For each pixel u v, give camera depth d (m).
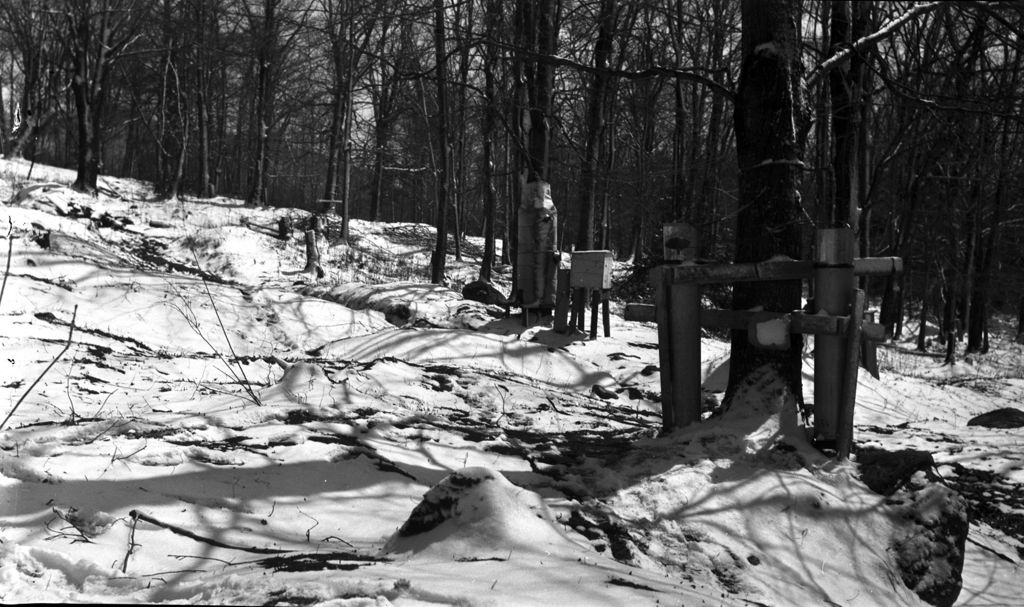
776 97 6.60
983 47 11.65
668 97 24.55
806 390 11.02
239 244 26.81
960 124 11.47
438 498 4.25
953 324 26.58
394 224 39.34
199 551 3.96
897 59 12.26
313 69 37.62
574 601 3.37
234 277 24.19
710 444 5.86
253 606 3.08
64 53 35.91
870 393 13.04
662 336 6.59
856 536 5.26
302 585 3.23
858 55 7.76
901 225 24.75
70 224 22.23
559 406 9.23
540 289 15.58
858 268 6.32
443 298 18.19
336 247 30.38
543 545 4.08
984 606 5.74
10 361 8.45
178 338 13.21
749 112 6.68
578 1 16.55
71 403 6.84
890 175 22.22
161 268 20.94
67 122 43.38
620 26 18.30
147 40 40.88
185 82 40.94
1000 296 39.12
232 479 4.94
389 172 51.28
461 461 5.85
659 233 19.45
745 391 6.35
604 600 3.43
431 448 6.06
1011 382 20.44
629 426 8.33
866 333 6.23
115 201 30.83
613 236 41.62
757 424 6.07
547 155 16.31
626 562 4.46
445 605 3.15
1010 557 6.57
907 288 37.88
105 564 3.66
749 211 6.62
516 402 8.89
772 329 5.96
